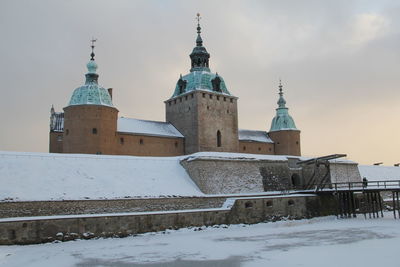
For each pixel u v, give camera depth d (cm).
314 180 4397
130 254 2008
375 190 3588
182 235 2659
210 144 5362
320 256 1830
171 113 5762
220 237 2541
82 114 4369
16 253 2052
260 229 2945
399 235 2439
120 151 4644
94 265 1777
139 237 2575
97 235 2508
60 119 5197
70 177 3162
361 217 3716
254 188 4091
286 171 4475
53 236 2378
